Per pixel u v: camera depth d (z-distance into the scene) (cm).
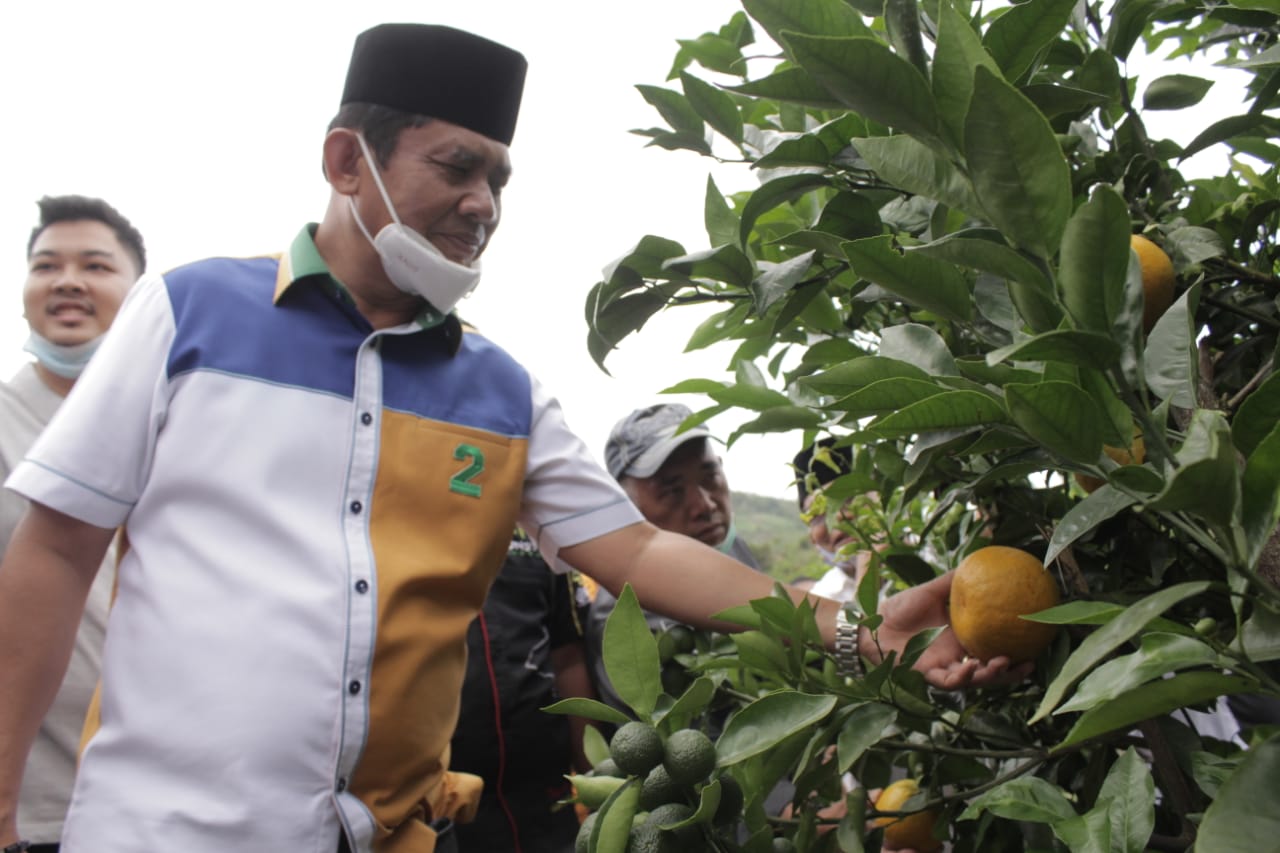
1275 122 100
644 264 114
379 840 142
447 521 152
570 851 237
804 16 87
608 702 243
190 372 143
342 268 159
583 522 167
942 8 71
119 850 129
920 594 123
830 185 109
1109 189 63
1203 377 96
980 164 68
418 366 159
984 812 113
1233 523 63
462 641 155
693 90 112
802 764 106
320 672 135
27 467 136
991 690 121
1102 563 110
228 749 131
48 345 227
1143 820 78
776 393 120
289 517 141
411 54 149
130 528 144
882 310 130
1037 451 92
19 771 134
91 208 238
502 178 160
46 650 137
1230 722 163
